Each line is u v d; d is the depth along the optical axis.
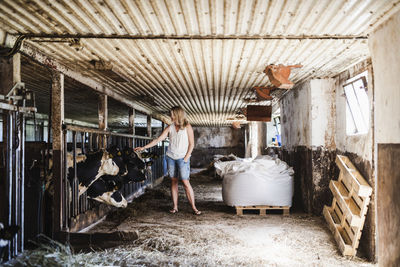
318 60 3.85
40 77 4.89
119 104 7.76
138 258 3.03
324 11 2.41
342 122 4.53
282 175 5.00
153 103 7.84
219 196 7.04
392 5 2.28
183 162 4.94
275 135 10.66
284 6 2.33
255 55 3.65
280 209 5.27
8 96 2.75
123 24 2.70
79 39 3.02
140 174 4.50
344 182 3.83
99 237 3.47
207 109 9.60
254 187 4.91
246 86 5.77
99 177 3.91
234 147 19.56
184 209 5.42
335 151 4.87
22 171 2.92
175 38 3.00
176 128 4.95
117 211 4.99
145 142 8.70
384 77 2.57
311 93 4.95
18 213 2.89
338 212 3.88
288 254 3.18
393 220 2.37
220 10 2.41
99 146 5.26
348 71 4.29
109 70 4.13
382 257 2.56
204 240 3.58
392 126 2.43
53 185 3.52
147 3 2.30
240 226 4.21
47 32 2.87
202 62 3.99
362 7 2.33
